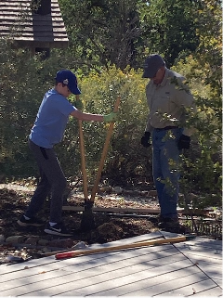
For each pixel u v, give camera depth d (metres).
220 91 5.00
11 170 8.46
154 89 7.40
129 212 8.27
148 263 5.71
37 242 6.79
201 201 5.42
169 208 7.43
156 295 4.83
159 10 31.64
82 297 4.80
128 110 10.95
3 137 8.30
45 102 7.04
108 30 31.12
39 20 15.55
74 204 8.84
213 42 5.12
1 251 6.43
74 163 8.58
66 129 8.55
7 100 8.52
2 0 15.97
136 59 31.66
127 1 31.02
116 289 4.99
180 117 7.27
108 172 11.44
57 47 15.20
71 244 6.66
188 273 5.39
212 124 5.17
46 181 7.43
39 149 7.01
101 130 8.95
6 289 5.01
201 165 5.31
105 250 6.13
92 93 11.39
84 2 32.06
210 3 5.15
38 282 5.20
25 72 8.77
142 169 11.53
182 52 27.41
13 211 8.42
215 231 7.02
